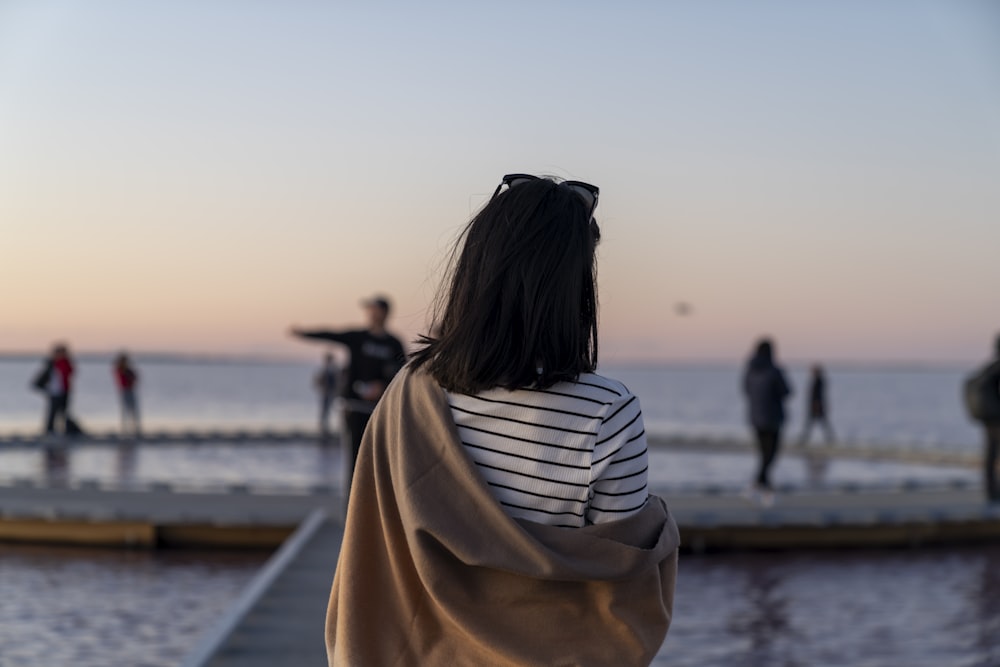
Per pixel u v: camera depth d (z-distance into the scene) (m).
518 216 1.58
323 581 7.05
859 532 10.68
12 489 12.02
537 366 1.54
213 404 56.94
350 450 7.89
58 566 9.34
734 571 9.44
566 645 1.48
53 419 21.12
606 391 1.54
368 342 7.91
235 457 19.72
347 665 1.51
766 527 10.40
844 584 8.86
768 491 11.86
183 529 10.23
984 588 8.74
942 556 10.29
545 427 1.52
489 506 1.48
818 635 7.14
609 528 1.52
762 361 12.01
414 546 1.49
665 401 75.62
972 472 18.47
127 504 10.90
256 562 9.70
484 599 1.49
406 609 1.54
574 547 1.47
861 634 7.16
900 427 41.91
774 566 9.68
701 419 47.28
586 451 1.51
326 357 24.12
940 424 44.69
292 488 12.26
